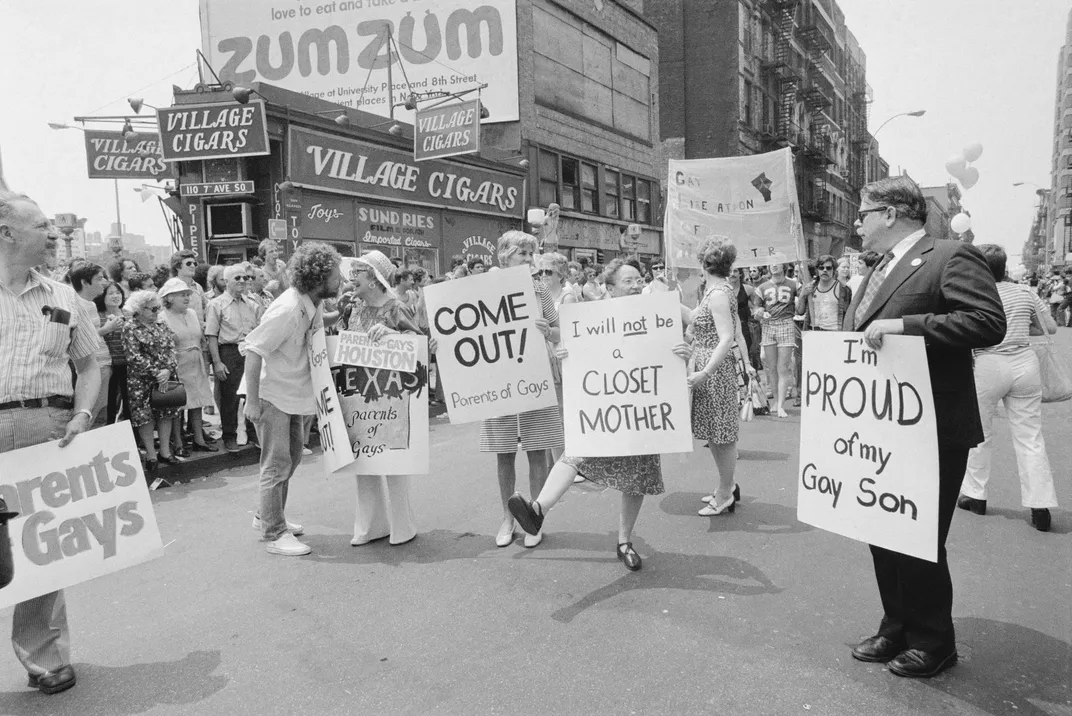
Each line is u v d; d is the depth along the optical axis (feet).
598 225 78.84
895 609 9.94
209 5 67.36
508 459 15.07
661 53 115.14
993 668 9.68
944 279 8.82
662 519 16.49
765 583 12.66
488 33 65.41
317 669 10.23
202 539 16.14
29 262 9.84
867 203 9.67
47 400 10.09
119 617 12.21
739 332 16.72
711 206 33.24
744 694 9.17
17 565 9.64
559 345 13.78
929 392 8.77
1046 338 15.14
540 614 11.70
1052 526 15.37
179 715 9.21
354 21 66.44
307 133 45.14
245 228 44.34
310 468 22.66
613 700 9.13
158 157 49.06
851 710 8.76
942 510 9.29
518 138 66.59
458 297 14.47
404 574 13.64
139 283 25.04
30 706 9.52
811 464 10.07
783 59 128.57
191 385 23.04
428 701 9.30
